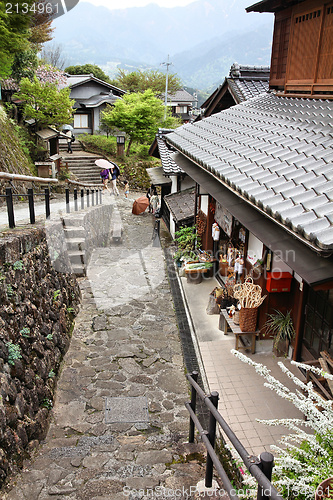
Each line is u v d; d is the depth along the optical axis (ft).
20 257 18.75
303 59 26.86
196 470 14.28
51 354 20.63
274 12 30.37
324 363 15.11
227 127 28.30
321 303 17.66
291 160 16.66
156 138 56.95
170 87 136.56
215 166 19.98
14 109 63.21
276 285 20.85
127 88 137.90
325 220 10.66
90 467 14.64
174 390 20.59
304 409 9.72
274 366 20.83
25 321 17.89
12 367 15.51
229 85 35.83
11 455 13.91
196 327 25.99
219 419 10.46
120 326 27.37
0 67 42.01
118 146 85.10
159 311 29.76
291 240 12.72
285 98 29.32
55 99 61.46
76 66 131.54
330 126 19.26
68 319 26.16
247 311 21.34
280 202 12.84
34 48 69.41
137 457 15.30
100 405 19.26
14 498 12.69
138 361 23.24
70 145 85.87
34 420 16.33
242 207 17.49
